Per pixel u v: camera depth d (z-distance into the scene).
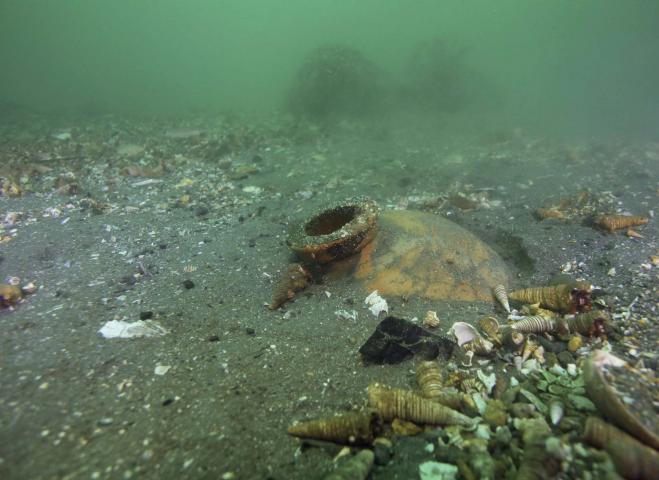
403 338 0.48
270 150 1.43
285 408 0.41
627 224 0.70
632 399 0.35
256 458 0.36
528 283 0.62
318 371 0.46
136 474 0.34
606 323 0.48
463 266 0.59
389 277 0.58
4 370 0.43
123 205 0.91
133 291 0.59
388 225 0.63
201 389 0.43
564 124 1.82
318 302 0.58
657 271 0.58
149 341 0.49
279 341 0.50
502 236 0.76
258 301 0.58
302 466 0.36
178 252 0.71
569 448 0.33
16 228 0.78
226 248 0.72
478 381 0.43
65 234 0.75
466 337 0.49
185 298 0.58
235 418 0.40
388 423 0.39
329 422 0.37
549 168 1.16
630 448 0.32
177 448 0.36
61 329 0.50
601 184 0.97
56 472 0.34
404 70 2.44
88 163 1.21
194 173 1.17
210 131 1.72
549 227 0.75
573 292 0.51
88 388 0.42
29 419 0.38
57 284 0.60
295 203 0.95
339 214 0.65
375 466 0.35
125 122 1.99
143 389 0.42
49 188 0.99
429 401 0.39
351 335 0.51
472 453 0.35
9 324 0.51
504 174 1.13
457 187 1.02
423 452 0.36
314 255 0.59
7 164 1.11
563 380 0.42
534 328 0.48
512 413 0.38
